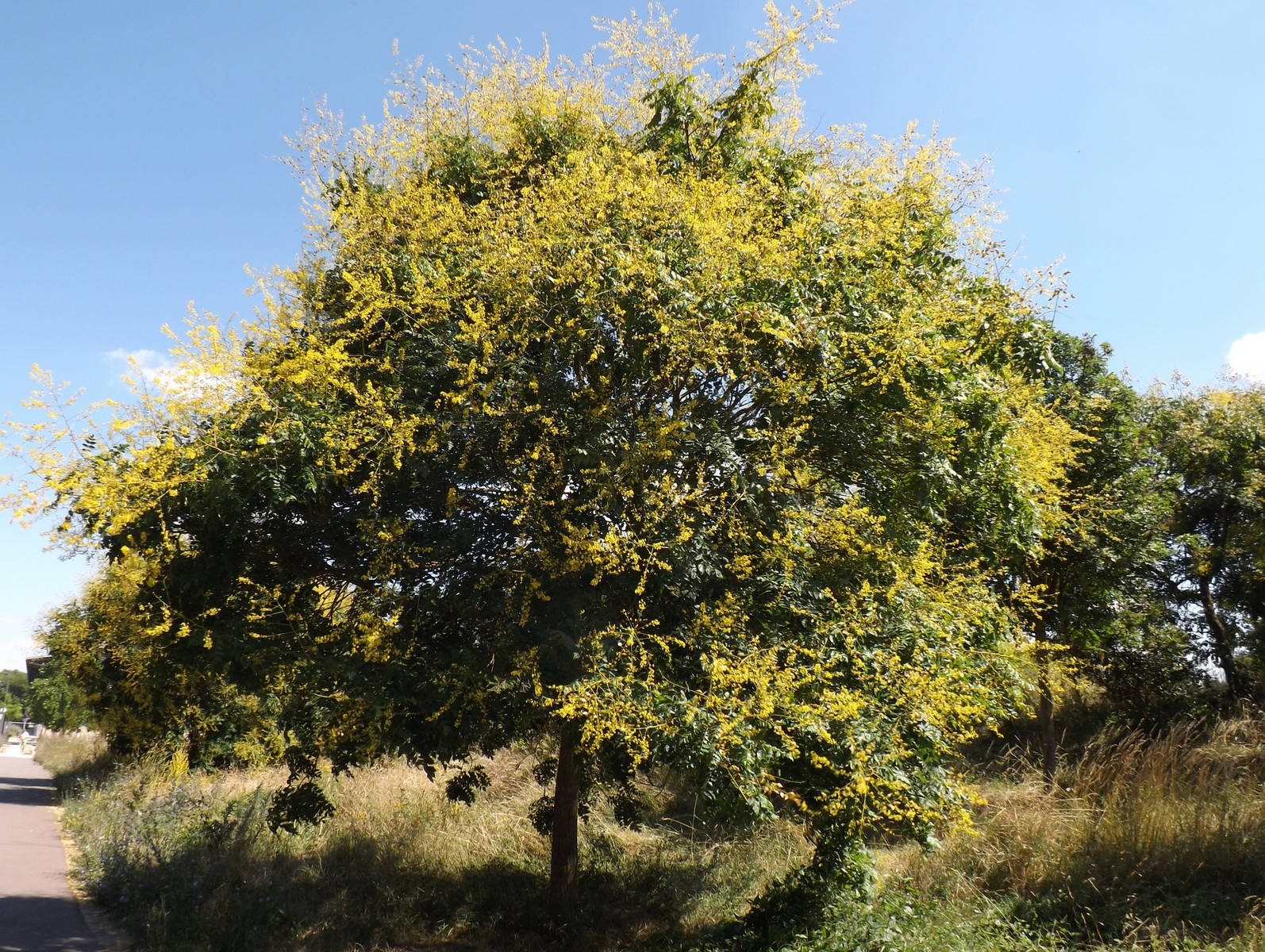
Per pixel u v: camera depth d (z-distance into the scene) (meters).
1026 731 12.35
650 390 5.29
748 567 4.73
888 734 4.62
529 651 4.70
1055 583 9.63
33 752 34.00
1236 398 12.41
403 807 8.99
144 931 5.60
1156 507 10.38
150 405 4.40
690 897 6.98
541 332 5.00
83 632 12.27
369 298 4.90
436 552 4.89
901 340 4.81
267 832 8.12
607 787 8.12
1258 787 6.41
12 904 6.39
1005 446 5.74
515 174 5.78
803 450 5.26
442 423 4.71
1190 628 12.81
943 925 5.15
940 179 5.84
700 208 5.12
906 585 5.14
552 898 6.45
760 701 4.36
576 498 4.96
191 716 9.06
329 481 4.84
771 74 6.17
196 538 4.89
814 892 5.58
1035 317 6.00
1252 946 4.22
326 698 4.90
